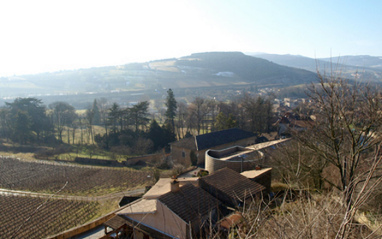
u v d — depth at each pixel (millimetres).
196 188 12898
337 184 10852
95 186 41094
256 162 19047
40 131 73125
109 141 64688
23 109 74125
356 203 3543
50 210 31953
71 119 80000
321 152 8977
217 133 39656
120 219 12844
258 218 4844
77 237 15203
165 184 18969
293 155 11484
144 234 12016
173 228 10688
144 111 67812
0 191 40750
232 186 13219
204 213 10789
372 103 7109
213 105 69438
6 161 56094
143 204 13375
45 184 43156
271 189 15727
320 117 8867
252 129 55969
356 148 7582
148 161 53281
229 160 23547
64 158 57625
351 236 4230
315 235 4059
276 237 4363
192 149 36375
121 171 47750
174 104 68000
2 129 73562
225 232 6848
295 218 4676
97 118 87688
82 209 31844
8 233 26578
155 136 61562
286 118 41344
